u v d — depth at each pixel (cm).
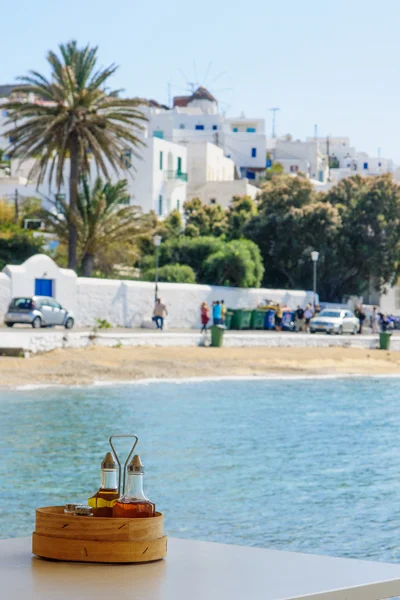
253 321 9325
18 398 4481
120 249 9881
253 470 2712
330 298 11488
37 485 2378
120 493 674
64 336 6334
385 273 11531
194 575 592
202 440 3319
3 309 7594
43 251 9662
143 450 3044
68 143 8631
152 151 13400
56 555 625
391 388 5784
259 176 18825
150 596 542
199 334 7525
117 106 8606
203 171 15712
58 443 3117
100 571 598
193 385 5506
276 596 544
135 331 7781
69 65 8575
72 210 8594
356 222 11444
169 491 2367
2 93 18962
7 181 12988
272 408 4459
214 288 9281
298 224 11256
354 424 3931
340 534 1911
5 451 2936
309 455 3042
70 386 5112
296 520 2039
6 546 666
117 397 4675
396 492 2389
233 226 11869
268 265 11494
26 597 538
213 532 1922
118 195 9150
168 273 9362
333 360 7281
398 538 1878
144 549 623
